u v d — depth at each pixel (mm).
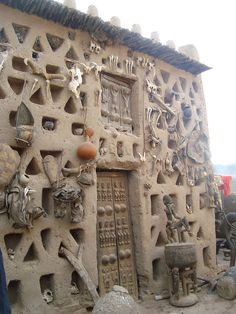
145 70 5105
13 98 3684
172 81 5559
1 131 3557
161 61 5391
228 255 6945
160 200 4996
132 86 5012
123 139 4645
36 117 3842
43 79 3959
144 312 4117
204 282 5062
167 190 5125
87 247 4047
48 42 4086
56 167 3912
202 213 5609
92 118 4309
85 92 4301
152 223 4812
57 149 3965
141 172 4789
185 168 5457
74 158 4086
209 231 5656
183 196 5348
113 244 4484
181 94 5645
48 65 4039
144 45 4891
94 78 4402
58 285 3762
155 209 4988
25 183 3504
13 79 3770
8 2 3750
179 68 5695
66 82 4148
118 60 4770
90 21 4242
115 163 4504
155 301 4500
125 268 4562
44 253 3715
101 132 4387
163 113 5250
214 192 5809
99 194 4457
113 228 4527
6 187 3484
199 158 5695
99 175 4504
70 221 3916
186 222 4828
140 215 4684
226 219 5496
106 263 4355
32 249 3750
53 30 4141
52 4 3850
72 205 3891
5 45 3734
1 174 3379
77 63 4293
